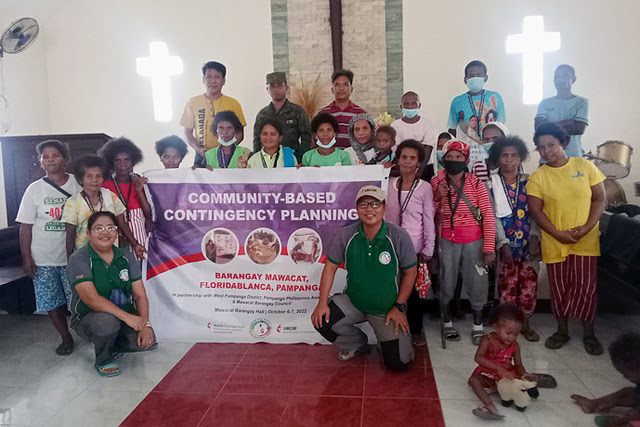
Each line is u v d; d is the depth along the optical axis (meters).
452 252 3.51
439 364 3.21
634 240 3.48
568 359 3.25
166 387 3.00
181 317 3.62
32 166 4.38
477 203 3.47
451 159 3.41
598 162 4.74
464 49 5.75
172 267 3.62
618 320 3.73
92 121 6.26
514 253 3.56
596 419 2.55
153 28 6.08
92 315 3.22
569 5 5.47
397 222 3.49
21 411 2.78
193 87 6.11
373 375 3.08
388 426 2.53
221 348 3.54
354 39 5.93
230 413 2.69
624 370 2.75
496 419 2.57
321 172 3.48
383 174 3.45
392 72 5.91
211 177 3.57
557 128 3.38
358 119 3.90
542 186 3.44
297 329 3.54
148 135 6.22
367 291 3.06
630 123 5.52
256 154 3.85
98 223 3.17
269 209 3.53
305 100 5.99
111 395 2.93
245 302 3.58
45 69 6.20
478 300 3.52
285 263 3.54
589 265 3.38
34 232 3.52
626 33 5.42
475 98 4.46
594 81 5.52
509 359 2.78
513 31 5.64
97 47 6.14
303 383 3.00
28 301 4.39
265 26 6.00
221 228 3.57
